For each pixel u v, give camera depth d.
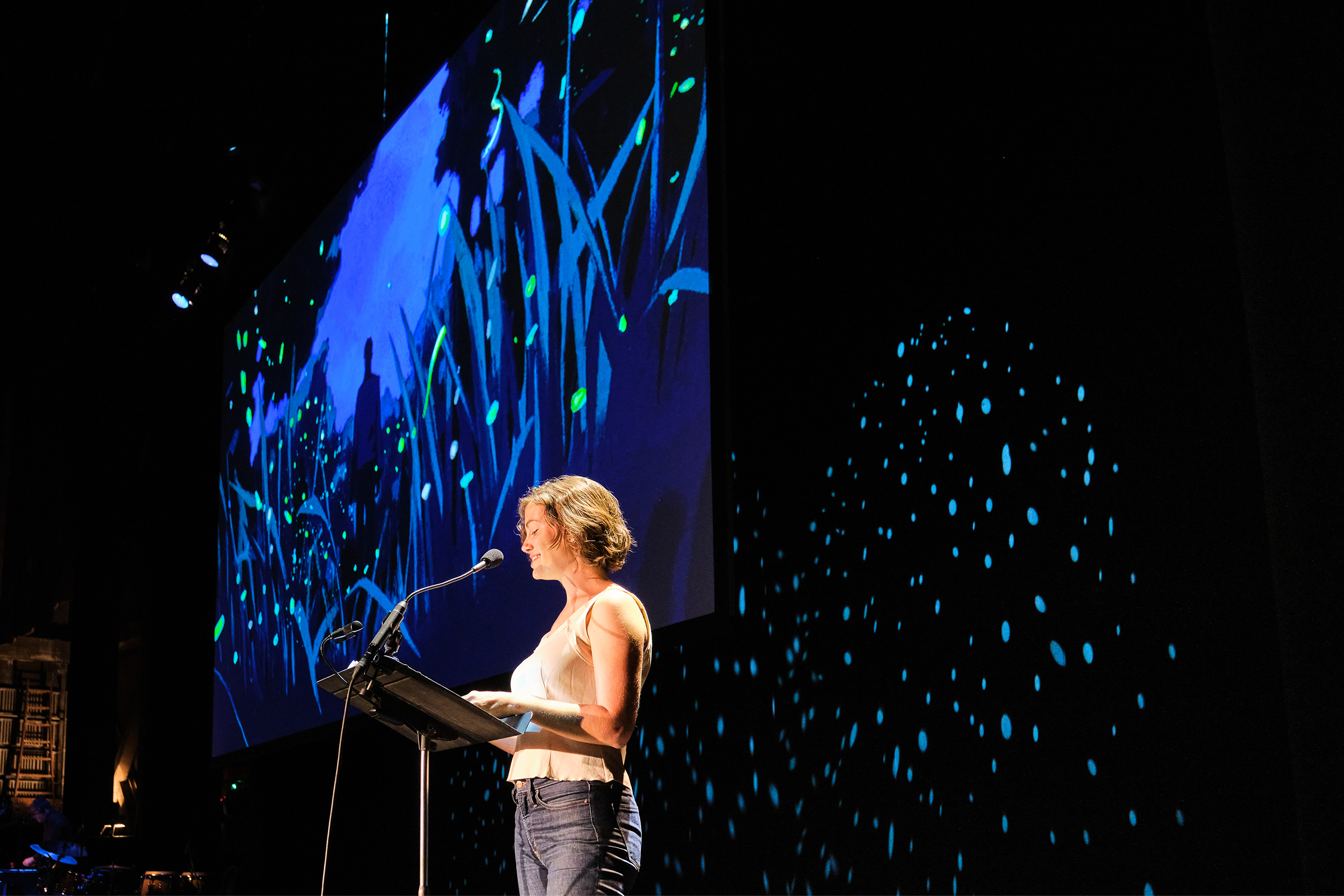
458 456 3.82
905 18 2.73
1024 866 2.12
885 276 2.68
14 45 5.83
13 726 11.15
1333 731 1.49
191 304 6.88
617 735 1.83
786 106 3.04
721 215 2.82
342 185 5.02
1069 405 2.17
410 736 2.03
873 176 2.76
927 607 2.43
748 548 2.95
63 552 9.55
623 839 1.89
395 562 4.11
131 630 9.21
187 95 6.00
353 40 5.51
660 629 2.84
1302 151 1.57
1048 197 2.28
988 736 2.23
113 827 6.95
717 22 2.92
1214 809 1.81
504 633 3.44
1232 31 1.68
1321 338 1.54
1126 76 2.14
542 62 3.72
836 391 2.77
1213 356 1.91
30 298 8.19
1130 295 2.07
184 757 6.88
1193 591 1.89
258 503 5.38
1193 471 1.92
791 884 2.68
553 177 3.55
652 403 2.98
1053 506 2.17
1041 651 2.15
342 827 4.93
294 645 4.79
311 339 5.08
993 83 2.46
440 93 4.34
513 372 3.60
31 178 6.91
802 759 2.70
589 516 2.07
